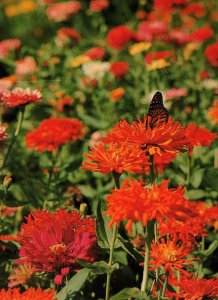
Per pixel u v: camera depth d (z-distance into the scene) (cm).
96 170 222
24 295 197
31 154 537
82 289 295
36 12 1090
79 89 675
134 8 1075
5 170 490
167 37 710
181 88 649
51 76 730
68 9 867
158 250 231
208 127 567
